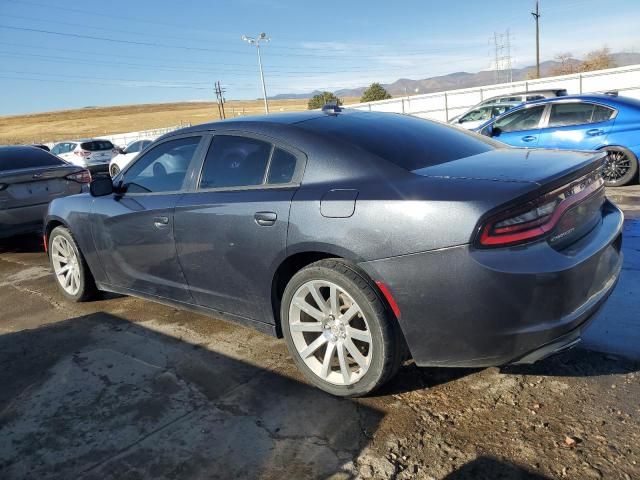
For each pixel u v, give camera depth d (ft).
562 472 6.81
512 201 7.17
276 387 9.42
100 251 13.35
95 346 11.73
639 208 21.25
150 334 12.19
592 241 8.30
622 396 8.30
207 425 8.39
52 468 7.64
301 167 9.31
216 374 10.05
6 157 23.07
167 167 11.85
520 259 7.18
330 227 8.37
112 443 8.12
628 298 12.08
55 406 9.30
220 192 10.38
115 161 62.54
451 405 8.46
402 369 9.71
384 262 7.86
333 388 8.90
